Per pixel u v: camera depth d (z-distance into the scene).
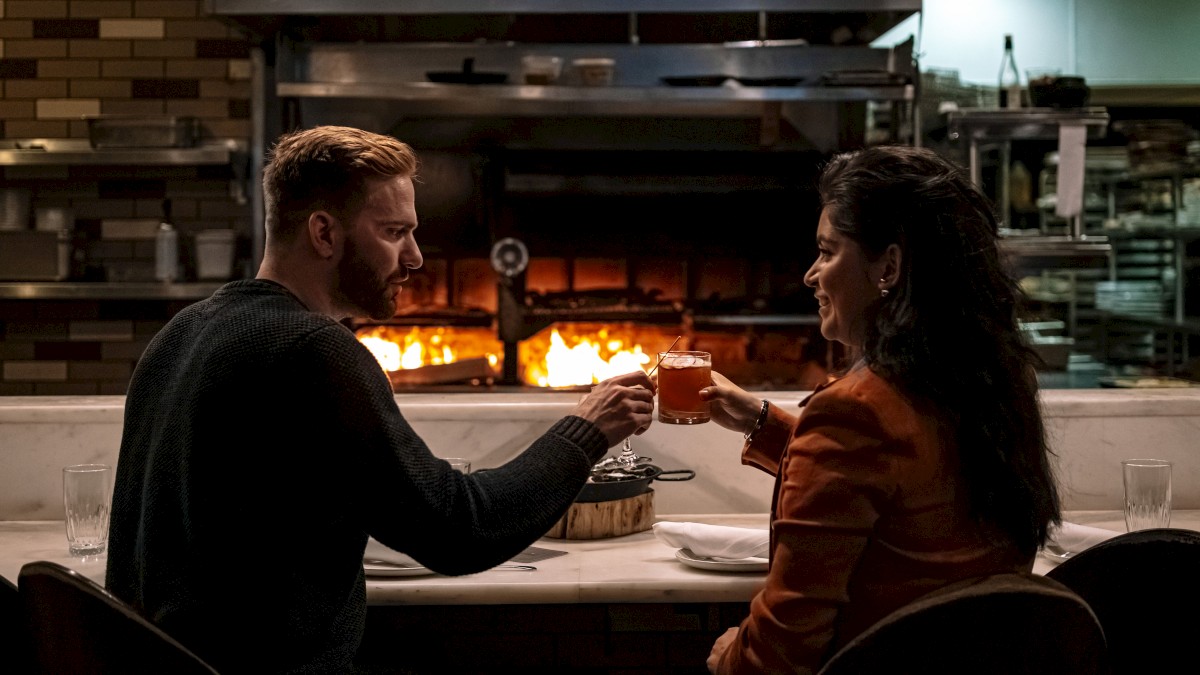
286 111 5.09
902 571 1.30
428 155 5.49
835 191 1.43
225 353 1.39
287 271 1.53
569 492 1.51
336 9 4.76
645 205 5.41
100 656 1.24
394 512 1.38
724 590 1.78
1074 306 5.64
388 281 1.55
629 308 5.37
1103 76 5.49
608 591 1.78
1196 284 5.58
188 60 5.34
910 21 5.47
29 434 2.40
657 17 5.12
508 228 5.41
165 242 5.13
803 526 1.29
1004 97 5.11
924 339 1.33
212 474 1.37
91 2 5.33
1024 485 1.32
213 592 1.38
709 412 1.85
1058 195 4.92
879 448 1.29
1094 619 1.12
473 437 2.39
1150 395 2.49
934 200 1.36
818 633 1.29
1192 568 1.29
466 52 5.08
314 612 1.41
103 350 5.45
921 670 1.12
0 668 1.36
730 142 5.49
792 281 5.47
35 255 5.07
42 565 1.23
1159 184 5.45
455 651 2.23
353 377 1.38
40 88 5.36
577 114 5.45
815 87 4.91
